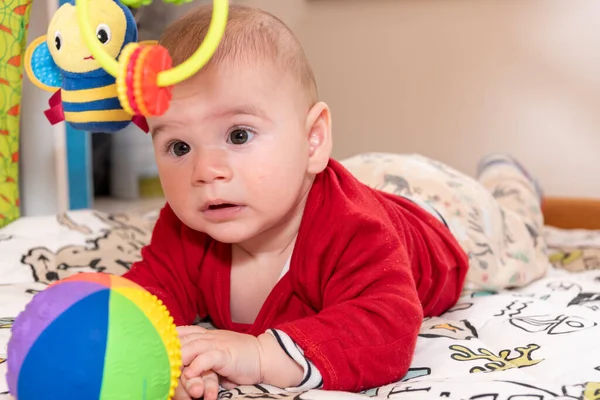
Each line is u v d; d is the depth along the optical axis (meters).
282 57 0.79
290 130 0.79
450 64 2.19
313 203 0.87
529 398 0.65
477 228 1.24
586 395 0.67
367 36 2.28
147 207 2.30
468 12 2.14
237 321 0.95
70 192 1.90
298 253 0.86
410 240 0.97
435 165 1.39
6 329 0.90
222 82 0.74
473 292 1.22
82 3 0.62
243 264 0.92
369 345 0.73
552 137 2.10
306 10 2.36
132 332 0.59
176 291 0.94
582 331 0.89
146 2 0.81
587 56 2.02
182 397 0.68
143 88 0.58
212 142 0.76
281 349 0.72
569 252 1.54
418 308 0.79
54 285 0.63
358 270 0.82
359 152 2.36
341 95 2.35
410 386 0.72
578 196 2.09
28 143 1.79
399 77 2.26
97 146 2.32
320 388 0.72
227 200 0.75
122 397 0.57
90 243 1.38
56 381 0.56
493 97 2.15
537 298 1.16
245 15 0.81
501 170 1.70
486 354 0.83
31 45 0.84
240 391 0.70
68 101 0.78
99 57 0.61
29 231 1.39
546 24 2.05
